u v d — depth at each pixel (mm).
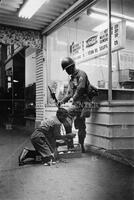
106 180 3268
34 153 4359
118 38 5176
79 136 5117
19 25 8258
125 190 2879
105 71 8414
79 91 4832
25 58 12539
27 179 3367
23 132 9109
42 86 8773
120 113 4922
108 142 4863
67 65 5016
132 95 6371
